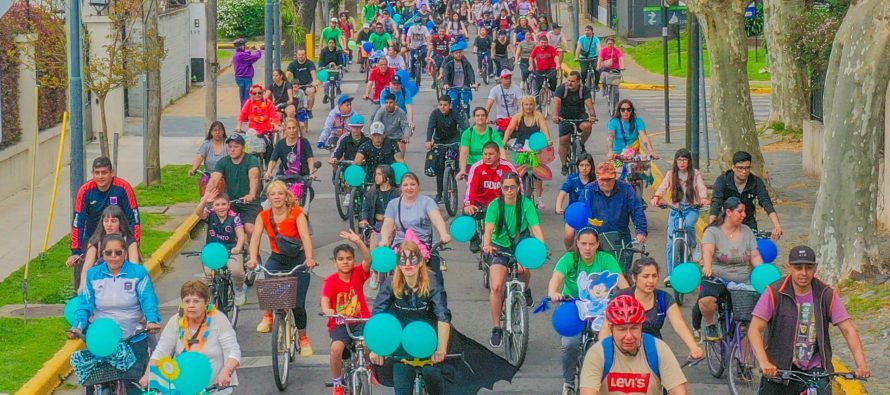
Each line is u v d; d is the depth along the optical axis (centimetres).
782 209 3109
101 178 2006
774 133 4419
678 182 2245
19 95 3625
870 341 1986
